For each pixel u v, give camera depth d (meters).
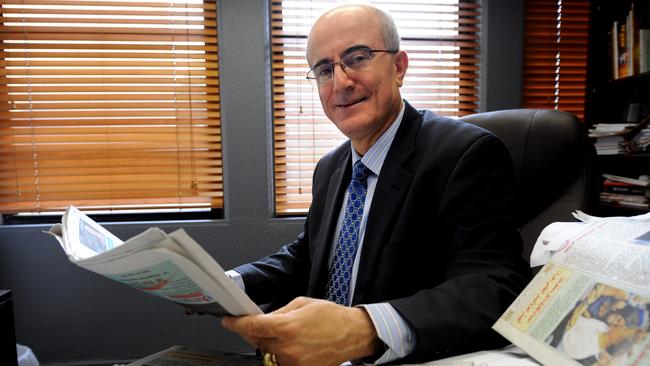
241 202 1.83
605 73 1.83
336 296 0.88
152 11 1.76
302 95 1.89
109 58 1.76
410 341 0.52
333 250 0.92
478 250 0.66
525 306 0.53
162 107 1.80
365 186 0.89
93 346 1.79
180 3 1.78
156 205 1.84
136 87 1.78
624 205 1.63
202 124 1.84
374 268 0.76
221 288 0.44
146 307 1.80
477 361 0.49
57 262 1.76
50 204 1.79
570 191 0.95
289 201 1.91
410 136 0.83
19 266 1.74
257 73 1.80
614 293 0.45
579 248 0.54
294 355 0.47
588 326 0.44
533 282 0.56
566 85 2.00
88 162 1.78
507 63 1.93
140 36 1.77
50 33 1.74
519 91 1.95
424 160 0.77
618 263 0.48
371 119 0.84
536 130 0.98
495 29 1.91
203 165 1.85
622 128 1.65
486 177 0.71
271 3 1.82
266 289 0.99
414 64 1.94
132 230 1.78
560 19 1.95
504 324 0.52
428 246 0.76
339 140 1.94
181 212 1.92
